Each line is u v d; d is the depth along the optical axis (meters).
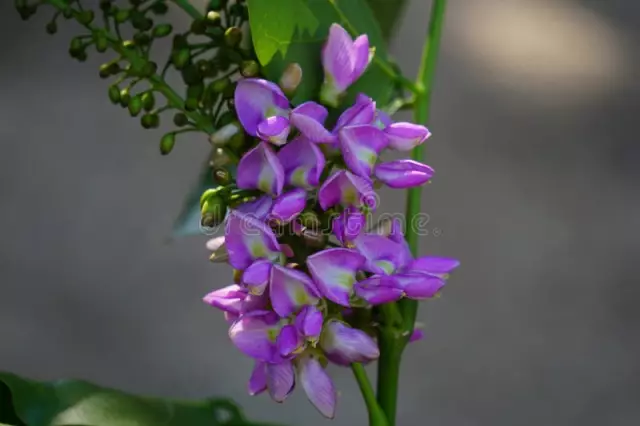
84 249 1.78
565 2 2.39
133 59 0.56
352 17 0.56
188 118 0.56
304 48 0.55
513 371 1.59
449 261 0.55
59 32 2.14
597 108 2.08
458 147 1.97
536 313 1.67
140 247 1.78
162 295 1.70
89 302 1.69
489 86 2.12
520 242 1.78
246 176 0.54
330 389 0.55
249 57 0.56
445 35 2.24
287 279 0.54
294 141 0.54
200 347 1.61
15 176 1.89
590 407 1.54
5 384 0.58
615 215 1.83
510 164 1.94
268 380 0.55
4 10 2.15
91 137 1.96
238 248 0.54
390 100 0.59
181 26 1.71
